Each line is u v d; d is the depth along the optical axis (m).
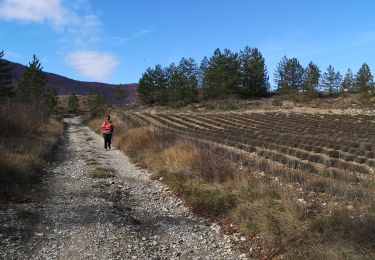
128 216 8.07
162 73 92.94
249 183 8.75
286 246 6.13
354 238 5.57
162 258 6.00
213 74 80.62
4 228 6.61
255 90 85.06
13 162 10.82
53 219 7.46
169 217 8.23
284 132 31.28
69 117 77.94
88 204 8.70
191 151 12.63
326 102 66.69
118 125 29.73
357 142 23.09
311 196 8.40
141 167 14.56
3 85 51.28
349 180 10.71
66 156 17.42
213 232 7.32
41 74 51.00
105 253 5.87
